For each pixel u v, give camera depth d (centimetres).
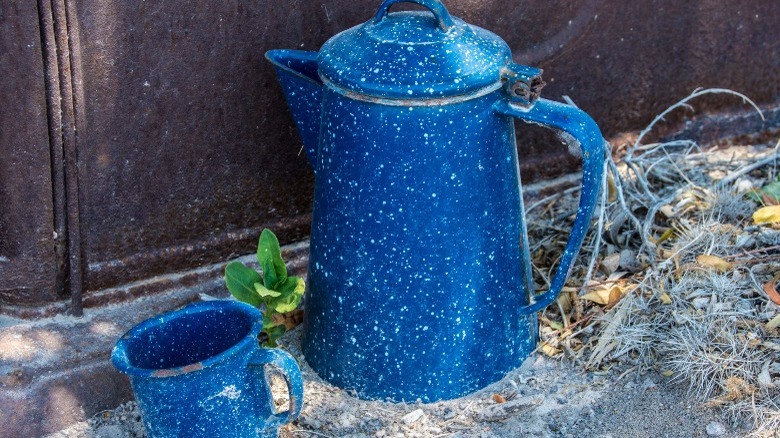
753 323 109
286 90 107
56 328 111
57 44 104
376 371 107
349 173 102
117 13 106
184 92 111
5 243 110
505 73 101
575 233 104
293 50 108
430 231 102
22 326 111
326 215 105
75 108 107
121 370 97
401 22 101
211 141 113
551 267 119
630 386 108
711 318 109
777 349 107
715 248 117
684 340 108
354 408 108
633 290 114
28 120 106
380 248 103
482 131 101
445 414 107
